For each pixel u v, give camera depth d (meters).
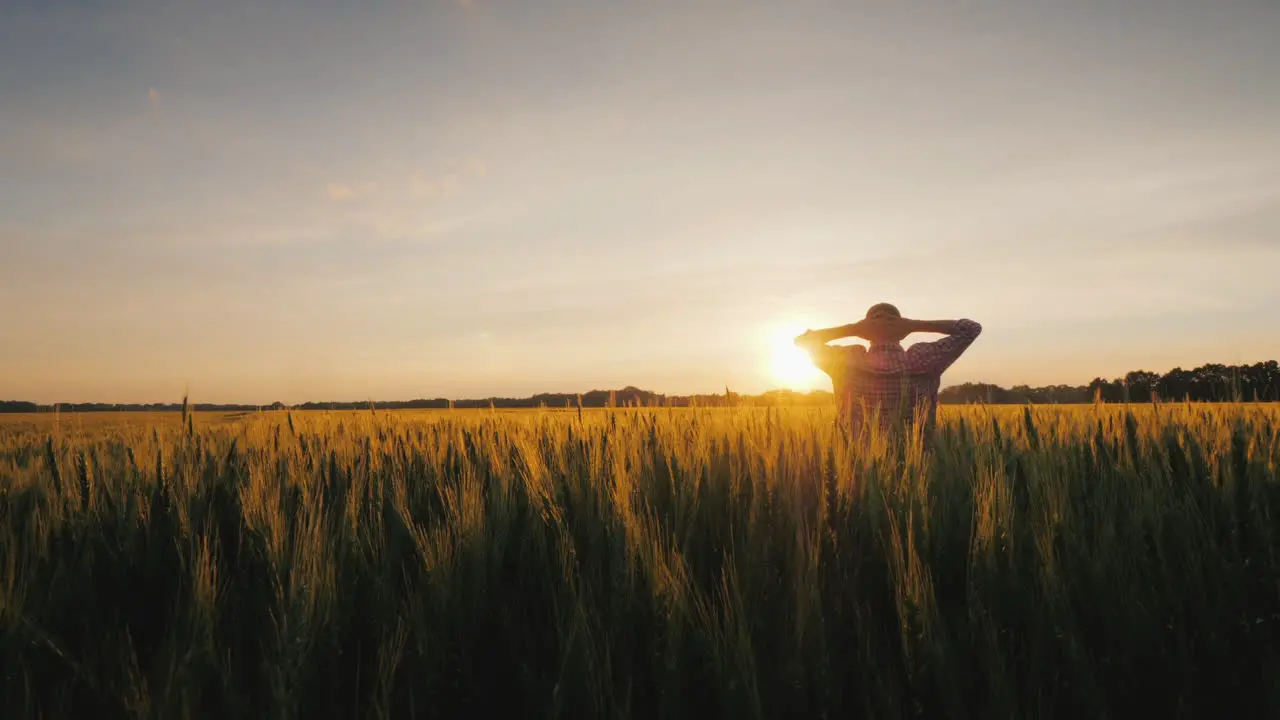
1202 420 3.53
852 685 1.90
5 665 1.85
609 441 3.35
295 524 2.55
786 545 2.24
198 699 1.72
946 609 2.12
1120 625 2.04
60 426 4.38
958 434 3.58
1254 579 2.09
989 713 1.77
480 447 3.76
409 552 2.50
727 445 3.12
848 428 3.14
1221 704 1.94
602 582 2.18
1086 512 2.58
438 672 1.89
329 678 1.86
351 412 5.21
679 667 1.85
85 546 2.48
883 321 4.49
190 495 2.88
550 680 1.91
